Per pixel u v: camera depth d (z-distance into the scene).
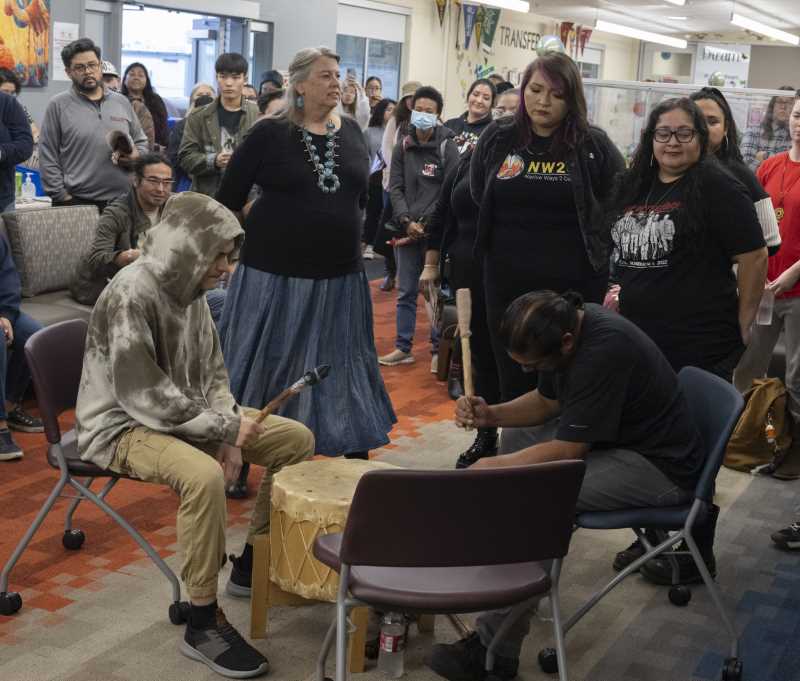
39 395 3.05
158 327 2.99
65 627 3.10
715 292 3.46
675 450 2.86
